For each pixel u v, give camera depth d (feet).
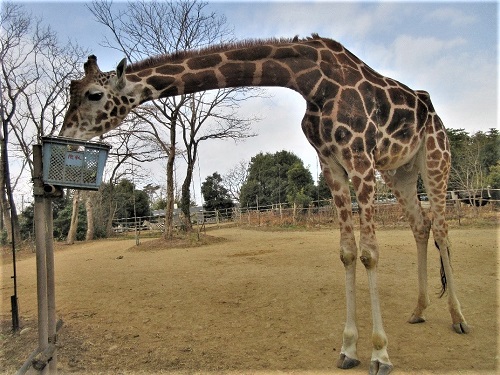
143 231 95.55
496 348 11.59
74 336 13.97
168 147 61.77
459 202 55.77
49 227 9.59
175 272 27.48
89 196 79.87
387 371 9.98
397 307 15.93
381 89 12.16
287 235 52.37
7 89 59.98
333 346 12.27
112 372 10.94
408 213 14.65
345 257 11.27
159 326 14.99
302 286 20.17
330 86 11.43
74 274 28.84
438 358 11.03
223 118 57.98
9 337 14.15
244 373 10.58
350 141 11.04
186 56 11.85
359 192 10.92
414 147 13.03
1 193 51.96
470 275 20.48
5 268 35.96
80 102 10.71
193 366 11.16
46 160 8.52
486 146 94.53
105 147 8.93
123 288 22.56
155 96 11.48
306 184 115.75
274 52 11.67
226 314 16.19
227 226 85.51
